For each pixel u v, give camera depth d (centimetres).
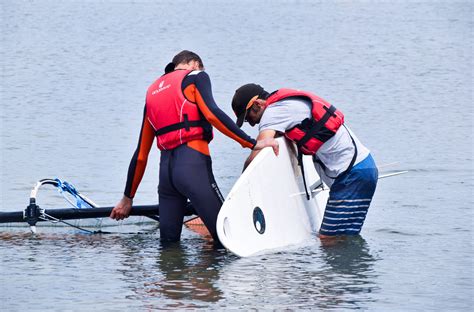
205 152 1861
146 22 9119
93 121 3831
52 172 2783
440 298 1491
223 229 1739
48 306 1433
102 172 2797
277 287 1534
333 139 1903
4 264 1703
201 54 6500
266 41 7456
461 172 2783
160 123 1859
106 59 6328
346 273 1638
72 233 2020
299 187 1994
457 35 7719
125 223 2088
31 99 4491
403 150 3192
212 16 9812
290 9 10619
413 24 8681
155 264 1698
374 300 1473
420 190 2511
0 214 1995
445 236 1964
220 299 1460
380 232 1997
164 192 1905
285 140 1956
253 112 1931
